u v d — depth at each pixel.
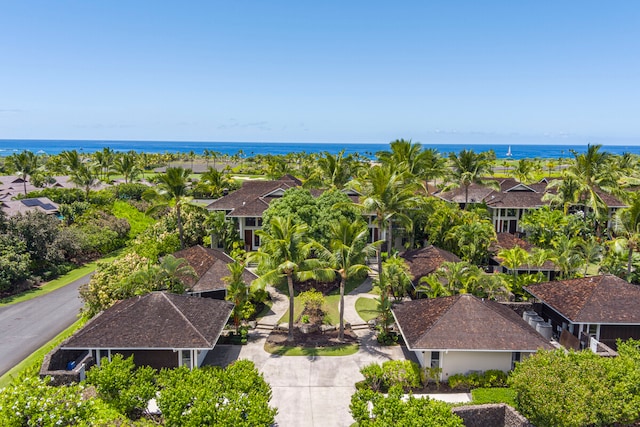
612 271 39.19
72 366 25.66
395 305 31.86
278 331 32.84
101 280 32.22
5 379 25.30
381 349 30.06
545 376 19.69
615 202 59.16
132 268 34.97
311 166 100.75
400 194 37.88
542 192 65.44
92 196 71.69
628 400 19.19
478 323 25.98
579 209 61.72
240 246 49.94
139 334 25.25
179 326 25.89
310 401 23.75
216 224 50.22
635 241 36.81
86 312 32.41
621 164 93.12
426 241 51.16
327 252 32.16
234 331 32.34
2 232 43.50
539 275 37.66
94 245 51.88
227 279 32.56
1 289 39.72
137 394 20.72
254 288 28.77
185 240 50.88
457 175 60.22
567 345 29.41
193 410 18.44
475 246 41.44
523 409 20.20
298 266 30.33
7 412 17.00
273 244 30.27
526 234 53.28
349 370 27.20
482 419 21.34
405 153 54.66
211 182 82.31
